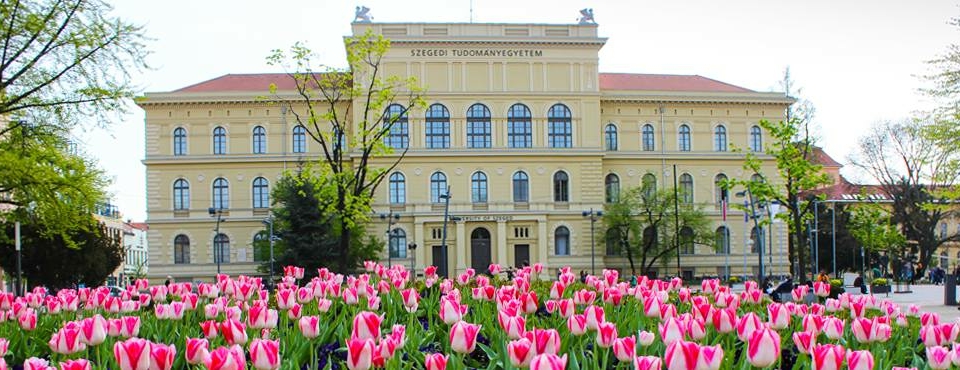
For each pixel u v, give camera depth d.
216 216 77.12
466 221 76.25
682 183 80.19
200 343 6.91
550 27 77.00
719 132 80.94
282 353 8.78
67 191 34.38
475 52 76.50
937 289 60.03
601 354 8.95
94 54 32.50
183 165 77.12
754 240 80.62
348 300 11.36
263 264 69.00
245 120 77.56
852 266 91.81
